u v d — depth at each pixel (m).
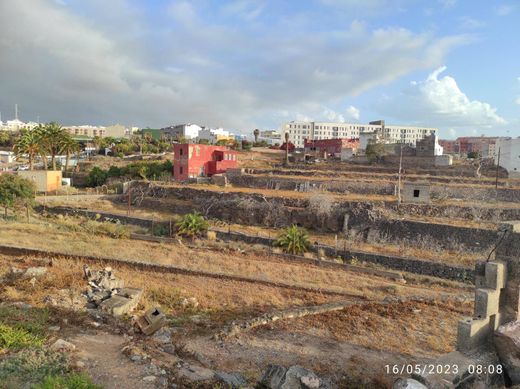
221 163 63.81
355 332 15.58
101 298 17.02
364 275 26.98
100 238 32.56
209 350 13.09
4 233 30.44
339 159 79.38
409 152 69.19
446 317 17.70
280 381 10.13
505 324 10.95
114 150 98.94
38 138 65.56
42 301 15.70
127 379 9.73
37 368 9.62
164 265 24.38
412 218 36.91
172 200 49.31
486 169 60.25
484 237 30.80
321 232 38.56
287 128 169.62
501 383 10.51
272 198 43.12
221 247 32.78
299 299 20.47
